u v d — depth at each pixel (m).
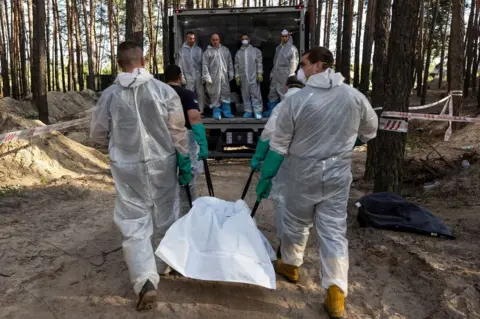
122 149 3.03
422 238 4.31
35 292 3.30
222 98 9.01
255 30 9.35
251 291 3.41
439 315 3.01
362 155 10.57
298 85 4.05
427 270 3.62
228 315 3.07
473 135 9.91
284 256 3.46
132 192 3.06
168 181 3.19
